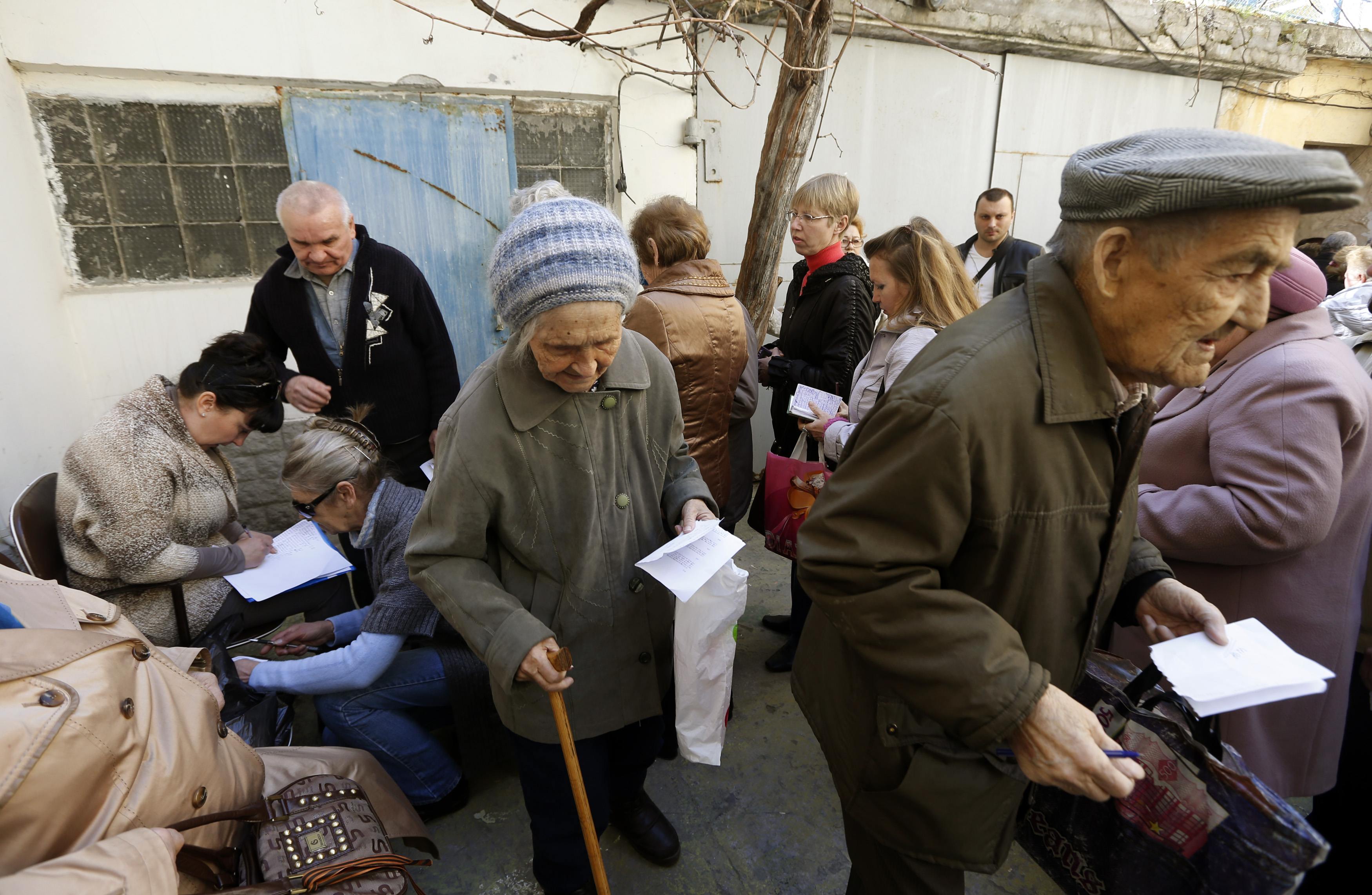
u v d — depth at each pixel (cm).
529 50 327
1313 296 136
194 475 198
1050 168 466
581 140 355
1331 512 129
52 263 272
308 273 247
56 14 254
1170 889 108
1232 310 80
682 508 154
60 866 75
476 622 126
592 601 139
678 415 154
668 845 184
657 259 205
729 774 215
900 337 198
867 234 430
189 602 204
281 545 224
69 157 273
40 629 88
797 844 192
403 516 172
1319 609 145
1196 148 79
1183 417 150
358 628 210
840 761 120
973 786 105
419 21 306
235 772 110
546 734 140
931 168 432
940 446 90
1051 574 99
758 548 355
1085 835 118
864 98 401
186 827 94
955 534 94
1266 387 134
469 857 186
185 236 298
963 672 92
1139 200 79
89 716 84
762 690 251
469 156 333
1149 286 83
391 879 106
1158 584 116
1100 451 97
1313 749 153
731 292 209
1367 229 568
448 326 353
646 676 149
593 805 154
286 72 290
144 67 269
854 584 99
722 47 362
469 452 124
